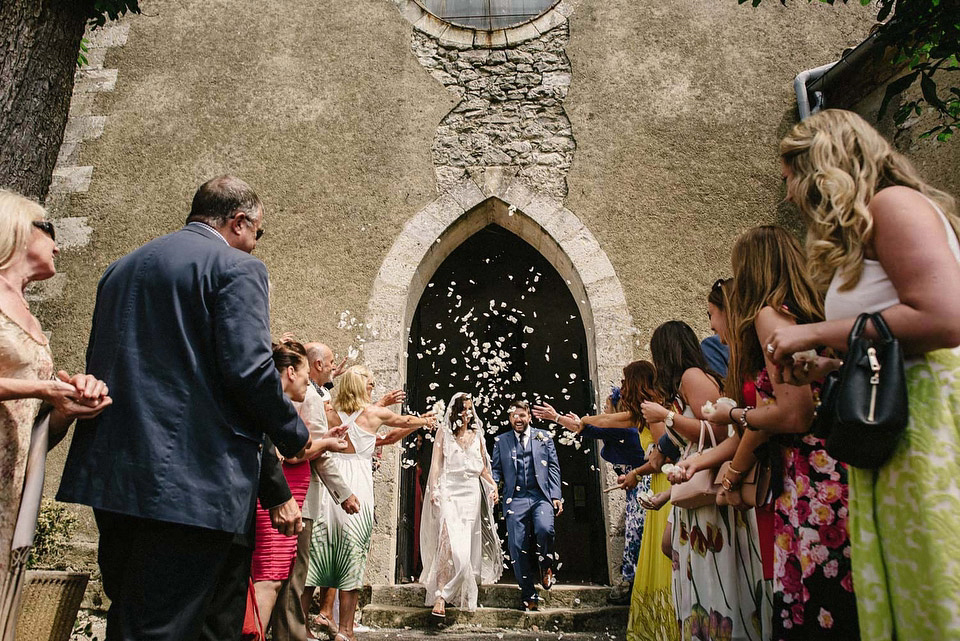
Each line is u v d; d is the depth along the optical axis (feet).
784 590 6.02
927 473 4.35
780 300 6.37
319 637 13.50
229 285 6.42
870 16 21.07
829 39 20.89
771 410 6.02
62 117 11.89
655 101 20.45
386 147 20.22
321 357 12.53
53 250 6.97
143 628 5.59
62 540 15.20
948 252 4.48
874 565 4.56
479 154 20.08
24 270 6.67
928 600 4.22
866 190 4.95
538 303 30.60
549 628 15.24
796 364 5.13
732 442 7.39
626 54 20.88
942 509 4.27
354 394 13.35
